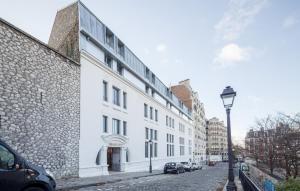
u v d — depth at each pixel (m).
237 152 79.56
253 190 8.97
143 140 38.00
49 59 19.17
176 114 58.66
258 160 45.00
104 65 26.88
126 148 31.80
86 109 23.64
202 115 98.06
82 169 22.53
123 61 32.16
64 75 20.83
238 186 17.34
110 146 27.97
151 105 42.66
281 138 26.16
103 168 25.69
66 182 17.83
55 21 28.70
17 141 15.91
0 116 14.90
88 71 24.25
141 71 39.12
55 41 27.53
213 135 136.62
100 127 25.78
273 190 10.05
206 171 43.59
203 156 96.81
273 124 36.94
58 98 19.94
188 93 77.88
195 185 19.09
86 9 25.33
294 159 23.69
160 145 46.25
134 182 20.67
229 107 11.31
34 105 17.45
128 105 33.22
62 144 20.14
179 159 58.84
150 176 28.56
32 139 17.08
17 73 16.22
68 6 25.70
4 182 6.31
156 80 46.56
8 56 15.64
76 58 23.20
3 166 6.39
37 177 6.93
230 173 11.07
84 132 23.14
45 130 18.34
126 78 33.47
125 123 32.44
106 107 27.28
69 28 24.69
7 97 15.41
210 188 17.33
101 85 26.44
